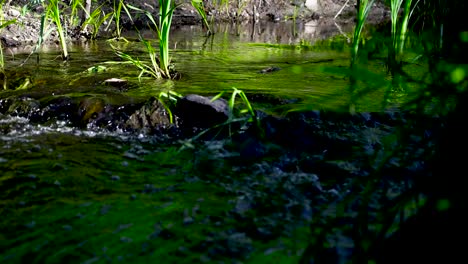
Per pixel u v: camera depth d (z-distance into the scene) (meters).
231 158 1.80
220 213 1.38
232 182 1.60
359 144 1.87
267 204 1.44
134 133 2.06
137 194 1.49
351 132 1.98
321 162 1.73
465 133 0.98
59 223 1.30
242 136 1.97
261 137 1.95
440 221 1.02
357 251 1.07
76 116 2.21
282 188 1.55
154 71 3.21
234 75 3.18
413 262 1.03
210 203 1.44
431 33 1.14
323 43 4.84
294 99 2.39
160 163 1.75
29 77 2.94
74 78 2.96
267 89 2.65
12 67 3.28
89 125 2.13
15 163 1.70
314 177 1.63
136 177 1.62
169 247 1.20
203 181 1.60
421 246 1.04
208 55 4.14
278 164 1.75
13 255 1.15
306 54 4.22
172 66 3.38
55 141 1.94
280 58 3.98
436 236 1.02
